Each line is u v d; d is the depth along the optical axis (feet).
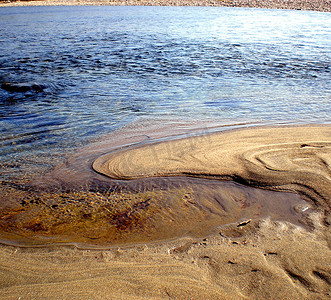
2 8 123.54
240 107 21.01
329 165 12.67
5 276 7.75
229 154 13.93
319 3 113.70
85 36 56.95
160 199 10.88
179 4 128.16
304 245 8.54
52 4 139.13
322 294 6.98
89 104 22.21
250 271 7.68
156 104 21.93
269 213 10.07
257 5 115.96
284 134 16.16
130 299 6.99
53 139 16.30
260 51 41.78
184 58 38.06
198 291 7.17
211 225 9.56
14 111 20.93
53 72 31.94
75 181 12.16
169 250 8.53
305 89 25.38
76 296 7.12
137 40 52.11
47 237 9.17
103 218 9.96
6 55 40.40
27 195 11.28
